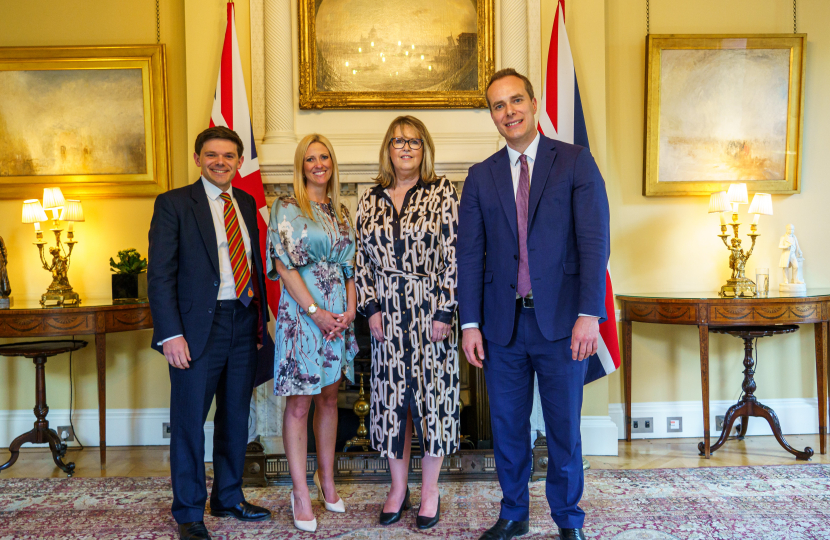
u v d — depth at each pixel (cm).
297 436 239
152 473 313
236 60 322
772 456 332
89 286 364
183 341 226
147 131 361
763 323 322
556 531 234
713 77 371
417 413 238
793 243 347
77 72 360
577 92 323
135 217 365
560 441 216
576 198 210
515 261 216
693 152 373
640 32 373
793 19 376
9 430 364
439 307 237
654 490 276
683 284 378
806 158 380
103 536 235
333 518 251
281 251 234
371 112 344
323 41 341
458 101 341
